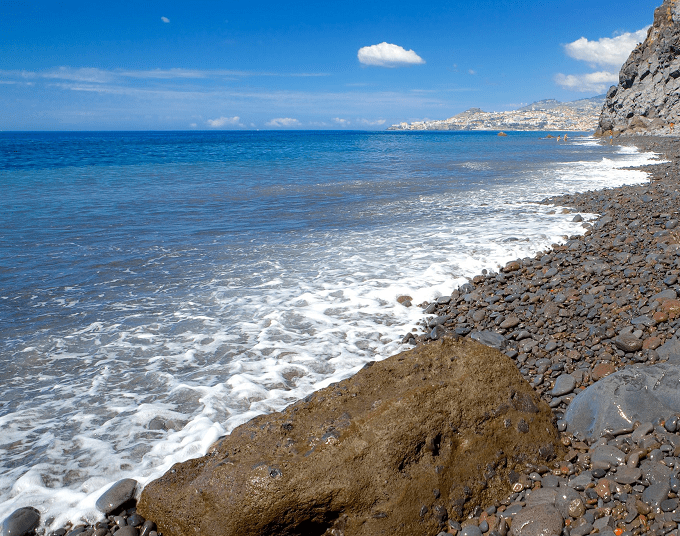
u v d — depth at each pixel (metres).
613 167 29.44
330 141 94.19
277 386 5.43
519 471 3.87
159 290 8.43
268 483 3.26
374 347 6.38
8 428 4.64
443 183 23.23
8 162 37.09
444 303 7.79
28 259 10.16
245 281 8.86
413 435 3.62
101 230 12.99
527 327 6.85
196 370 5.77
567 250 10.16
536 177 25.03
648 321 6.23
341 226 13.46
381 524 3.30
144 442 4.45
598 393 4.44
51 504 3.74
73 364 5.91
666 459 3.51
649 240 10.13
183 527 3.44
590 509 3.36
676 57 71.62
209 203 17.59
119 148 63.28
